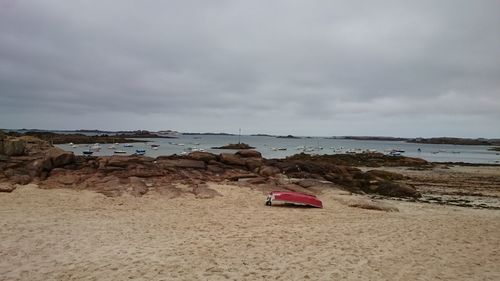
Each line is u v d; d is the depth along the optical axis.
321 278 8.89
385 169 49.12
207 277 8.77
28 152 23.78
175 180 22.98
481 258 10.87
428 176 40.56
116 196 19.06
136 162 25.03
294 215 16.92
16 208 15.62
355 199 21.34
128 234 12.42
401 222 15.71
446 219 16.83
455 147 183.38
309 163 31.31
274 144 159.88
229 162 28.67
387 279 8.97
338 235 12.98
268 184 24.52
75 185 20.44
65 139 99.44
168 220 14.88
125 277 8.63
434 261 10.45
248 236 12.53
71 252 10.30
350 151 100.75
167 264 9.54
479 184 33.91
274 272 9.19
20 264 9.27
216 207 18.22
